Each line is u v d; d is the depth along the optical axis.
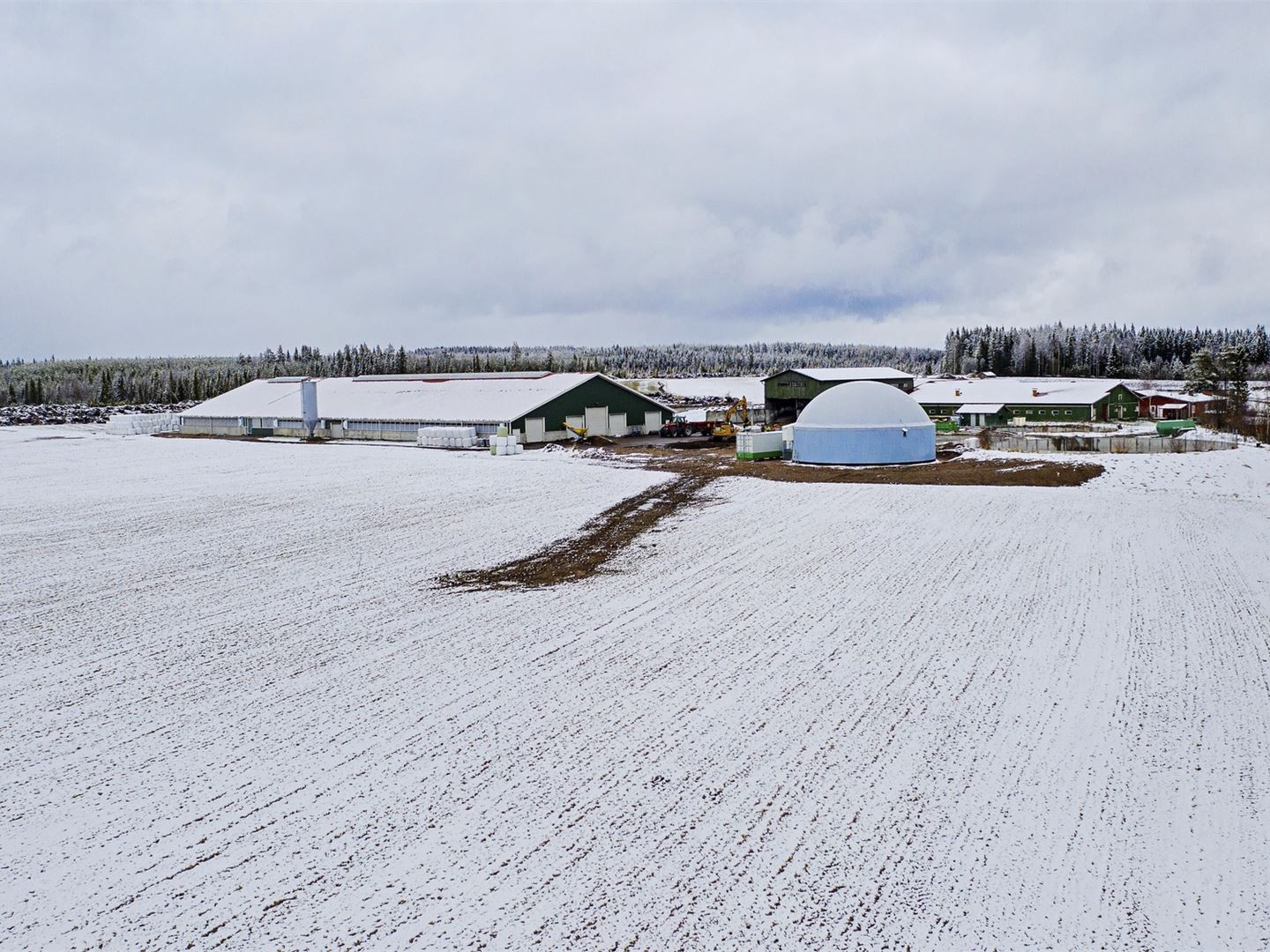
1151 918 9.73
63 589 24.23
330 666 18.00
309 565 26.83
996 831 11.43
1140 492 36.38
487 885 10.48
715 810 12.06
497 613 21.66
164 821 12.05
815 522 31.78
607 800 12.38
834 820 11.76
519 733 14.63
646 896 10.20
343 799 12.57
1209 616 20.00
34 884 10.64
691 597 22.70
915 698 15.76
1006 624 19.81
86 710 15.84
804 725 14.71
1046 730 14.35
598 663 17.95
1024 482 39.12
